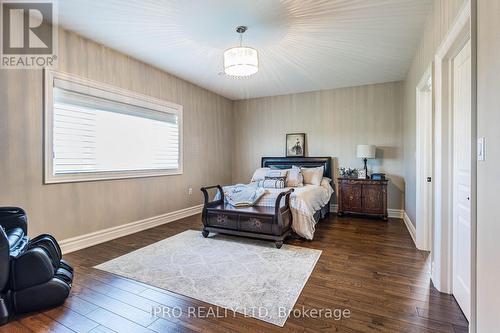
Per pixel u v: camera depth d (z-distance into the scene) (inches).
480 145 49.8
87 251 121.0
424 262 106.6
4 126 100.4
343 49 136.1
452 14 70.9
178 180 186.5
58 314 72.4
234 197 149.7
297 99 224.1
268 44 130.8
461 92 74.2
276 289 85.5
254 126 242.8
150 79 162.2
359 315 71.0
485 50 47.4
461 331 63.9
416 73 133.4
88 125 130.8
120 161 147.0
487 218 47.2
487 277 47.2
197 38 125.1
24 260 72.7
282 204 135.7
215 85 203.3
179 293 83.4
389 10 100.0
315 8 99.0
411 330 64.4
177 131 185.2
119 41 128.3
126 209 148.6
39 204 110.7
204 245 128.4
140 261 108.8
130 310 74.2
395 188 191.3
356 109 203.2
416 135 126.6
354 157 204.4
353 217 188.5
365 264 104.8
